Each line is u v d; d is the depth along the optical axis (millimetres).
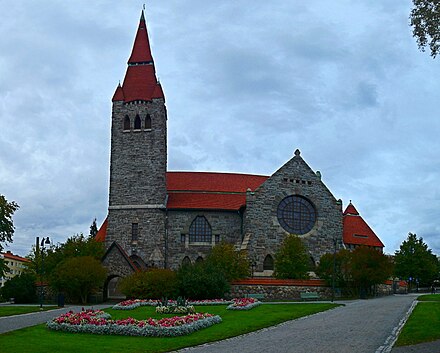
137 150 86000
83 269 67125
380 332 29812
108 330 31766
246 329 33375
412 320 33656
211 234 84438
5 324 38188
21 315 46688
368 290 73062
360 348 24438
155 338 30375
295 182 83188
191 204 85062
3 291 72750
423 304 46875
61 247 83250
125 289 63250
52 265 78188
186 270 64625
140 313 46094
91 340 29328
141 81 88438
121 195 84938
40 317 44312
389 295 78188
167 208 84000
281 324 36562
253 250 79250
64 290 68188
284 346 25828
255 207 80750
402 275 109875
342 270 71938
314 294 68938
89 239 83875
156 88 87438
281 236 81000
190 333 32000
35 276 82188
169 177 91875
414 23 30062
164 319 33969
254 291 68688
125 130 86875
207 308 50656
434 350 22938
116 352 25297
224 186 90688
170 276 62844
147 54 90125
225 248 72500
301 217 82750
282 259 75188
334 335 29203
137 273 64438
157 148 85688
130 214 84125
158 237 83000
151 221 83438
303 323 36406
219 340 29438
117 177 85688
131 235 83438
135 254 82625
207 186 90125
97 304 65688
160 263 81812
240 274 70188
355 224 97625
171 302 54500
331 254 75250
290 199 82688
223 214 85375
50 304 67188
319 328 32812
